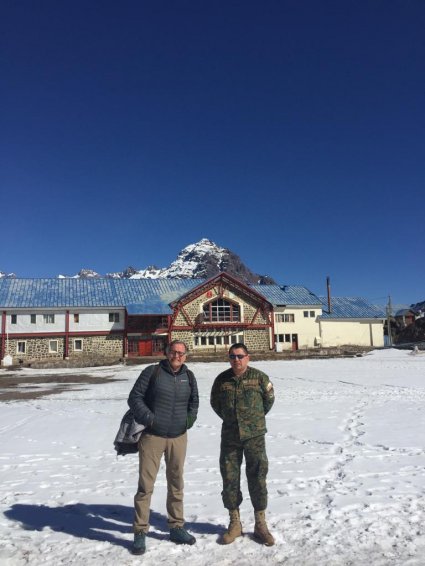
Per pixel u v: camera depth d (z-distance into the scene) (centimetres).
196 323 4731
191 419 495
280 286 5681
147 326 4691
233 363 496
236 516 472
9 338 4441
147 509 455
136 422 474
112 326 4644
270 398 498
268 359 4256
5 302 4491
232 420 487
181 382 489
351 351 4741
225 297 4841
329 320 5450
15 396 1973
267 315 4947
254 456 475
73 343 4566
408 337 6750
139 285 5134
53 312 4547
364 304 5922
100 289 4941
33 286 4834
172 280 5309
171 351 487
